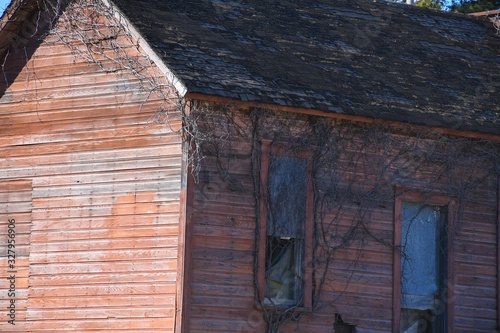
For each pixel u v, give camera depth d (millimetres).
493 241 28312
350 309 26094
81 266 25656
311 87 26312
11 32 27812
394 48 31406
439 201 27688
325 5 33062
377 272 26609
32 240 26438
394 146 27219
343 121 26594
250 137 25359
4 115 27672
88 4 26812
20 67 27734
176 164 24859
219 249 24641
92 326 25188
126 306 24812
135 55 25938
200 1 29641
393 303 26672
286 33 29609
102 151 26000
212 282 24438
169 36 26188
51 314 25812
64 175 26438
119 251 25234
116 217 25453
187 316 23953
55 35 27344
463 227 27969
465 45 33750
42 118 27094
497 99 29938
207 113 24859
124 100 25938
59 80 27047
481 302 27906
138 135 25547
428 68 30734
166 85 25031
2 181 27328
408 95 28172
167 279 24359
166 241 24609
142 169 25344
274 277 25594
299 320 25422
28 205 27016
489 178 28484
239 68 25828
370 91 27500
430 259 27641
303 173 25906
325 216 26109
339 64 28703
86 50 26734
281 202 25531
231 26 28625
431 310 27562
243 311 24688
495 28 35969
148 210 25016
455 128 27047
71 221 26047
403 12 34969
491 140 27844
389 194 27047
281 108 24859
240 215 25000
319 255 25906
